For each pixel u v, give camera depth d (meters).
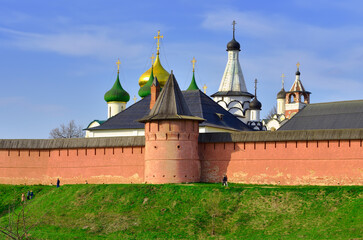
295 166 54.12
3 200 60.78
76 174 62.69
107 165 61.28
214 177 57.28
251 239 43.84
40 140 65.12
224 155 57.16
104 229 48.72
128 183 59.91
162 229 47.44
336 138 52.72
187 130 56.50
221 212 48.50
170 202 50.84
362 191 47.62
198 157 57.56
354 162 51.94
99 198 53.31
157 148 56.34
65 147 63.53
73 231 49.06
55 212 52.78
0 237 47.47
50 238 46.94
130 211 50.69
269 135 55.59
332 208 46.41
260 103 108.38
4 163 65.69
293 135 54.59
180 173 55.84
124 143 60.56
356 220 43.91
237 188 50.81
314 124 70.06
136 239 46.22
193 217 48.34
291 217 46.34
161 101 57.69
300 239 42.47
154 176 56.09
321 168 53.12
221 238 44.94
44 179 64.25
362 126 66.94
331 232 42.94
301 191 49.06
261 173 55.38
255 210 48.03
